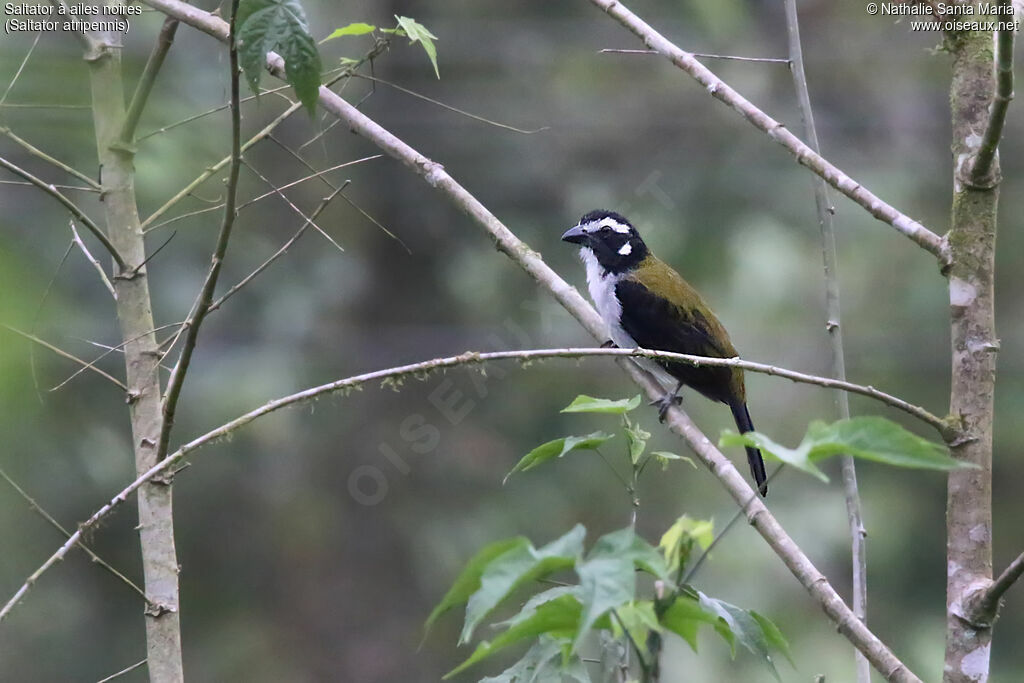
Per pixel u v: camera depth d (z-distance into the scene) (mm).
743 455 14555
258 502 14883
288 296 14305
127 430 12891
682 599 3875
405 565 14820
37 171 11617
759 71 16125
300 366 14477
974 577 5102
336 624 14828
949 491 5215
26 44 9383
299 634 14805
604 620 3748
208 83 12906
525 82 15844
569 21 15930
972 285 5285
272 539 14906
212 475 14500
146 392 5977
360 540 14797
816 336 14844
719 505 14133
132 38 12453
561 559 3297
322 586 14875
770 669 3980
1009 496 14984
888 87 16156
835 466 14656
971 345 5250
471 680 13938
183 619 14773
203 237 13352
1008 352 15039
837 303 6332
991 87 5418
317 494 14906
